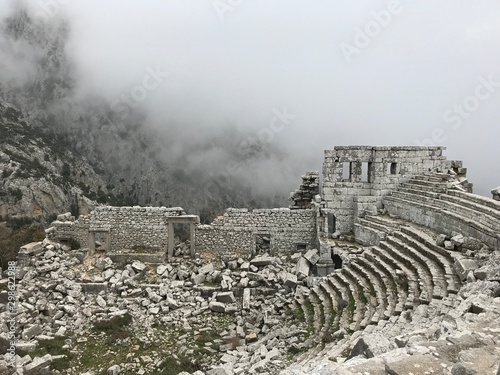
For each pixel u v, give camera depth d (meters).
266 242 29.70
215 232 28.50
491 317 9.75
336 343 13.93
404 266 18.27
